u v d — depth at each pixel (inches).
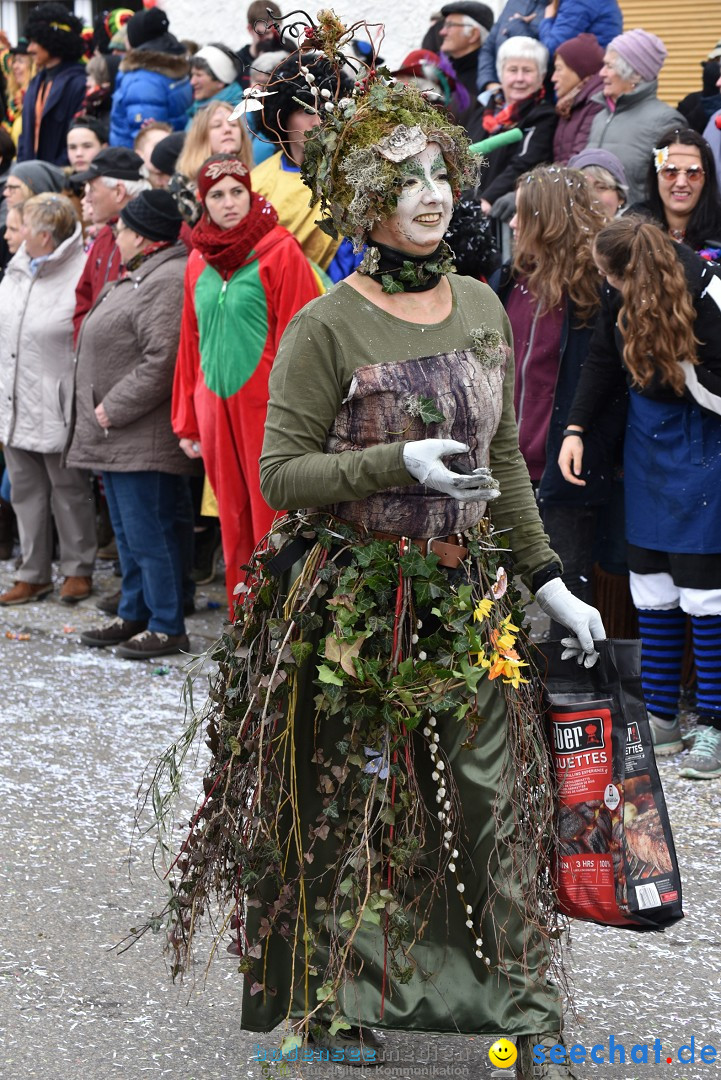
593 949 159.0
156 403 263.7
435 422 120.6
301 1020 127.5
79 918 165.2
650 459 212.7
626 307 206.1
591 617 129.1
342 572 124.0
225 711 130.3
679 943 160.2
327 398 121.7
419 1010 122.6
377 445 120.6
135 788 205.9
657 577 216.2
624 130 280.1
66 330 298.5
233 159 234.8
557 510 230.8
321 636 125.8
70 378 301.6
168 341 261.6
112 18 443.8
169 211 268.7
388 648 122.9
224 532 246.7
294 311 233.6
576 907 127.6
